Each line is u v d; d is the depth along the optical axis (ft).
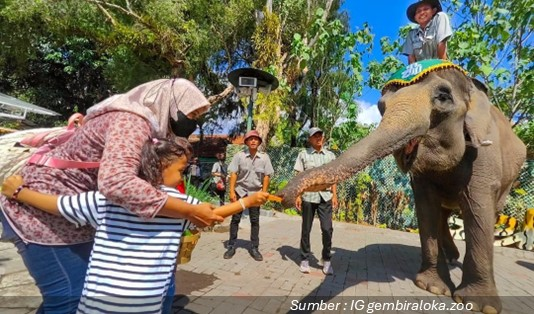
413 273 18.60
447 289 15.12
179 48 41.73
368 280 16.81
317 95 50.98
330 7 52.47
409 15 17.44
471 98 13.93
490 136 14.46
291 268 17.90
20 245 6.80
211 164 71.31
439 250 15.93
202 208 6.24
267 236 25.82
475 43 27.50
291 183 9.34
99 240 6.14
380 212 36.11
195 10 44.11
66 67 64.75
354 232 31.22
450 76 13.24
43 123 69.56
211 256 19.17
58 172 6.80
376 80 39.22
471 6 30.60
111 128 6.30
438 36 15.66
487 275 13.74
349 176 9.93
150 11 39.09
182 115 7.73
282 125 45.32
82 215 6.38
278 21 45.80
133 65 50.49
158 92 7.66
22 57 50.60
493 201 14.08
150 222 6.18
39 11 39.19
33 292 12.28
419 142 13.20
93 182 6.98
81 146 6.76
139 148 6.28
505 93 31.50
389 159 36.24
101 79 71.36
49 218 6.75
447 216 20.71
